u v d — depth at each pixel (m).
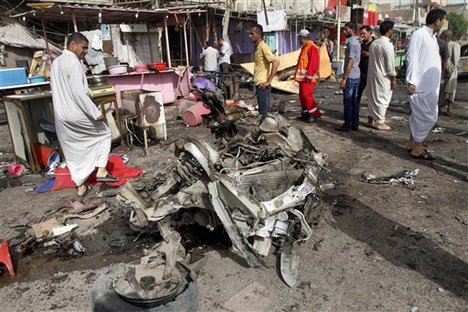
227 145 3.69
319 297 2.73
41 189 4.98
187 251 3.38
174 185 3.47
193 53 16.91
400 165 5.40
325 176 5.07
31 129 5.46
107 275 2.50
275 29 17.72
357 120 7.31
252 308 2.64
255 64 6.63
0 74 8.39
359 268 3.05
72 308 2.73
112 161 5.54
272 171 3.38
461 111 9.08
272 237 3.21
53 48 12.76
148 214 3.13
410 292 2.75
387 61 6.79
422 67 5.14
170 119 9.11
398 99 11.30
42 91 5.96
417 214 3.93
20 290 2.97
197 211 3.49
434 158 5.62
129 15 10.10
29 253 3.51
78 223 4.02
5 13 12.57
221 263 3.19
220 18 16.97
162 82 10.59
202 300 2.74
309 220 3.69
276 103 10.74
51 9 8.44
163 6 14.34
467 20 36.94
